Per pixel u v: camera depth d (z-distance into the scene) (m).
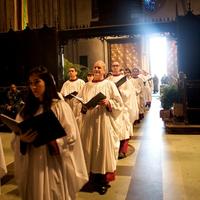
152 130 10.84
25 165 3.38
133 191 5.25
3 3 15.22
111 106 5.27
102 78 5.57
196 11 22.33
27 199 3.41
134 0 21.72
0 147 4.40
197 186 5.41
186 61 10.58
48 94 3.40
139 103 13.09
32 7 17.69
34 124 3.17
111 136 5.30
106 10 21.89
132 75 13.38
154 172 6.22
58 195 3.38
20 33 11.78
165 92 11.30
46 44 11.60
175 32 10.95
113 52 23.73
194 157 7.23
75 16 22.27
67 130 3.43
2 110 10.61
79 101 5.42
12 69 11.88
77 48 21.64
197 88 10.49
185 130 10.08
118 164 6.80
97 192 5.20
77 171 3.63
